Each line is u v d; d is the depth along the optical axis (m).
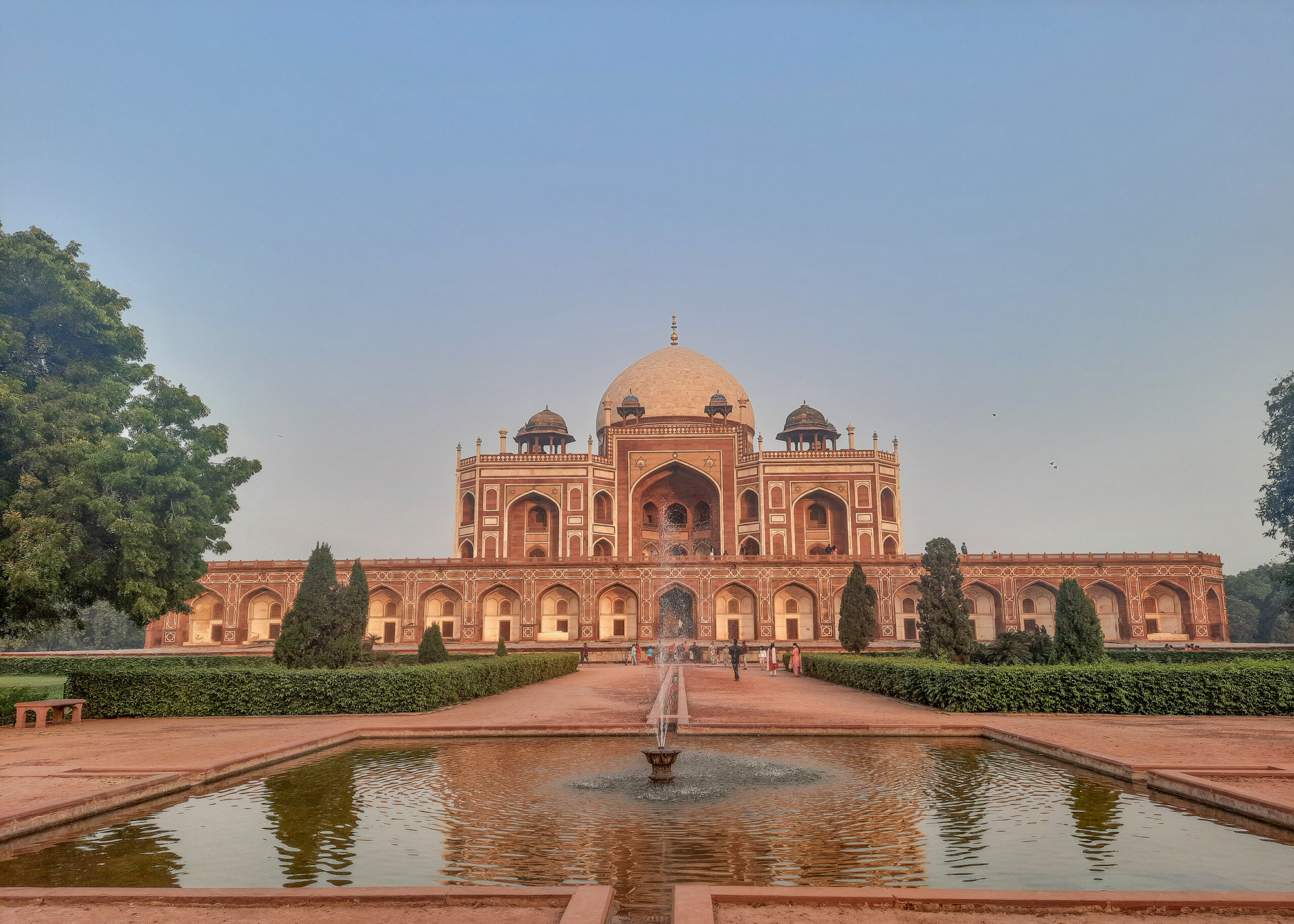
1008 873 4.41
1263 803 5.44
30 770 6.96
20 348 13.23
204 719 11.01
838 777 6.98
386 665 13.89
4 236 13.31
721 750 8.59
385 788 6.65
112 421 13.71
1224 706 10.80
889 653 20.62
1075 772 7.18
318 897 3.85
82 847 5.05
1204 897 3.68
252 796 6.40
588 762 7.83
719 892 3.83
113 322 14.16
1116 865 4.55
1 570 12.23
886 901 3.75
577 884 4.29
